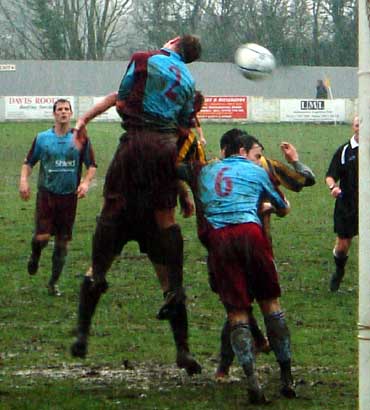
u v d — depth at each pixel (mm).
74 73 152250
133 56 18344
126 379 20266
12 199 54031
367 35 13547
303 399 18391
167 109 18234
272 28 136750
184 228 43875
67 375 20625
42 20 160750
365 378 13719
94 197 55125
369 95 13602
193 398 18594
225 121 119688
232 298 18250
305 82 142500
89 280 19109
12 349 23188
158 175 18203
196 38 18750
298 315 27469
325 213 49188
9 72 151125
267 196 18891
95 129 102250
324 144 88938
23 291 30625
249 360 18016
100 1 163875
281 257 37156
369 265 13703
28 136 94938
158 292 30547
